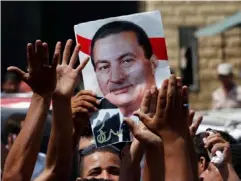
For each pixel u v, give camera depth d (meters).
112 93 4.60
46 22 15.34
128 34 4.58
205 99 16.47
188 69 16.47
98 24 4.60
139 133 3.70
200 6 16.44
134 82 4.59
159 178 3.68
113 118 4.59
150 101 3.93
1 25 14.75
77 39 4.61
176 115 3.69
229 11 16.45
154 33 4.57
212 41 16.52
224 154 4.68
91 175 4.93
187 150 3.69
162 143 3.69
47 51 4.04
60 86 4.39
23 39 14.97
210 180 4.71
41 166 6.29
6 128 6.67
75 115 4.57
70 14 15.49
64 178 4.48
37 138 4.05
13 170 4.02
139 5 15.76
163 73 4.57
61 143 4.43
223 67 13.34
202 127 7.49
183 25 16.41
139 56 4.58
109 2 15.55
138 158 4.35
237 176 4.68
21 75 4.07
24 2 14.97
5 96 8.40
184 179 3.65
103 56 4.61
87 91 4.59
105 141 4.60
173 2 16.28
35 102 4.09
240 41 16.55
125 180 4.35
